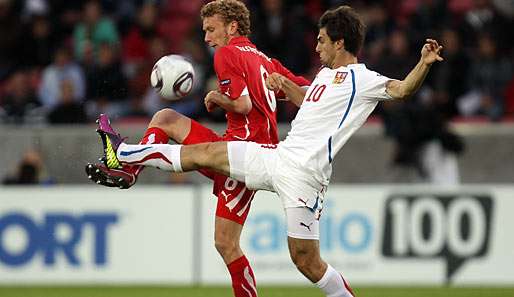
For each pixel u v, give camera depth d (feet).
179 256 143.54
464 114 171.01
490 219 142.82
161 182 160.25
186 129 94.07
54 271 143.84
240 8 93.91
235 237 93.61
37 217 143.95
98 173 89.20
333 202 142.31
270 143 93.81
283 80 90.27
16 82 172.65
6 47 182.80
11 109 171.32
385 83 85.61
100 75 170.91
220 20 93.35
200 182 159.22
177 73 92.27
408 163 161.07
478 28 181.68
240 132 92.79
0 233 143.95
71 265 143.74
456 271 142.72
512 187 142.92
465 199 142.92
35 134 159.94
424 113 159.94
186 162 88.28
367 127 163.73
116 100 171.42
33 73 181.68
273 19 173.06
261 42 171.53
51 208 143.84
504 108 173.37
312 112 86.74
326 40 87.86
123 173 90.07
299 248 87.15
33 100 172.55
